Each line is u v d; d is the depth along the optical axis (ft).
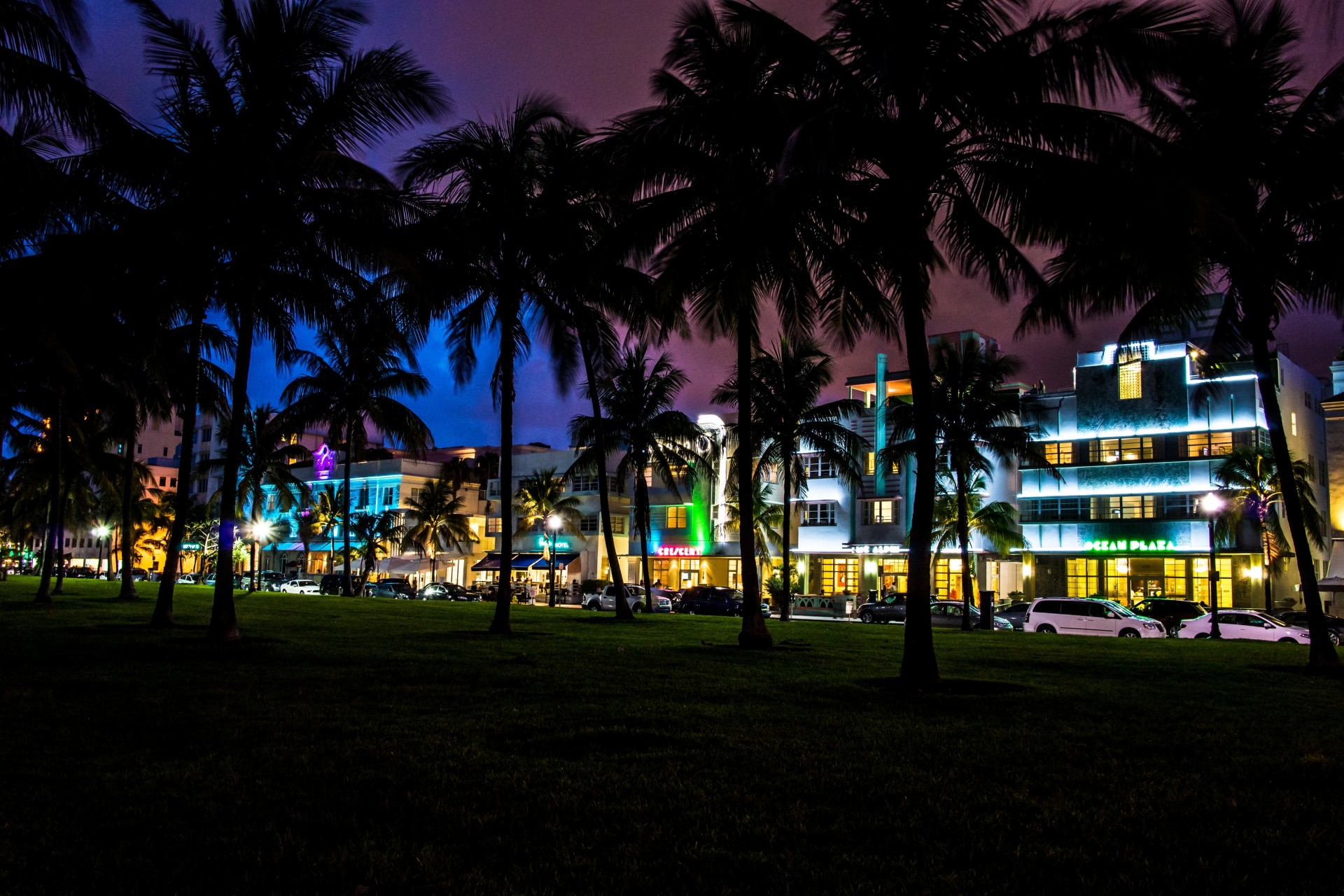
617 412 122.72
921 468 43.83
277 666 46.44
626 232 56.13
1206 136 58.23
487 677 43.04
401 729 29.12
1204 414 168.25
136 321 69.21
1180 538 166.81
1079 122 39.01
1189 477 167.73
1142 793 22.68
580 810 20.47
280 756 25.16
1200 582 167.02
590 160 55.21
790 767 24.77
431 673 44.24
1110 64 39.01
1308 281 60.54
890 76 41.04
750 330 69.46
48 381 89.15
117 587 156.35
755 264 46.03
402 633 71.36
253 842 18.08
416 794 21.49
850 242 51.21
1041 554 181.27
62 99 37.14
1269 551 153.69
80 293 60.08
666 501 227.20
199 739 27.35
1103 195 38.83
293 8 57.16
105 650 51.80
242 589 184.65
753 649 64.54
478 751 26.00
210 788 21.85
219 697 35.53
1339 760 26.89
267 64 57.00
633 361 121.70
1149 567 172.24
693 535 221.66
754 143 48.73
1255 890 16.25
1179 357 171.22
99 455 124.57
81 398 94.27
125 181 58.65
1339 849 18.30
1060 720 33.40
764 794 21.99
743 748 26.89
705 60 58.29
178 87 57.93
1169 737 30.45
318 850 17.71
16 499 162.50
